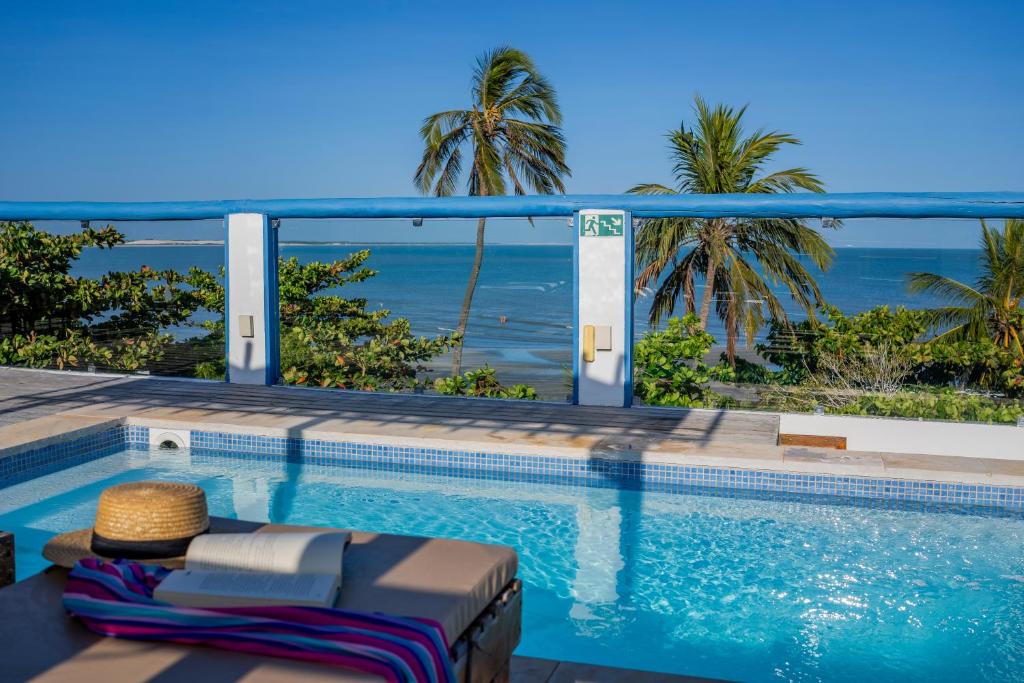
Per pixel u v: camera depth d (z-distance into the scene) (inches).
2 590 110.6
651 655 169.2
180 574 104.5
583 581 201.0
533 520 236.2
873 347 287.7
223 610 98.8
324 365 351.3
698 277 321.7
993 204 268.8
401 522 234.2
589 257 311.7
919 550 217.3
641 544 221.1
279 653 94.0
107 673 90.6
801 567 208.1
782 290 301.6
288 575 104.3
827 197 286.5
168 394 334.6
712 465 250.7
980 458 258.7
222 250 351.6
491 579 114.3
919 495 240.5
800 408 298.2
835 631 178.4
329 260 345.7
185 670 91.4
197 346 363.3
